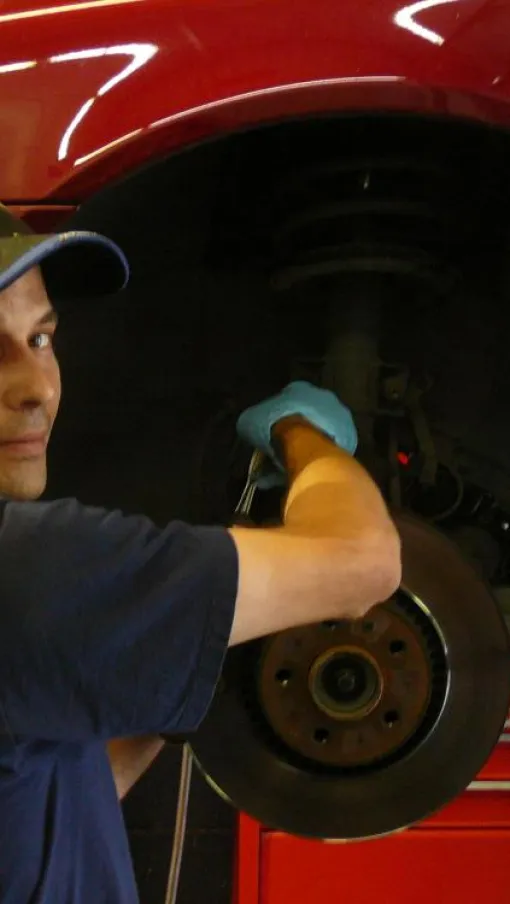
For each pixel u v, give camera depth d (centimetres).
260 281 103
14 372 58
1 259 55
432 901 99
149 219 93
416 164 84
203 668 50
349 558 54
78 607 48
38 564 49
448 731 75
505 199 90
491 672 75
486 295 102
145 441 112
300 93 71
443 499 101
